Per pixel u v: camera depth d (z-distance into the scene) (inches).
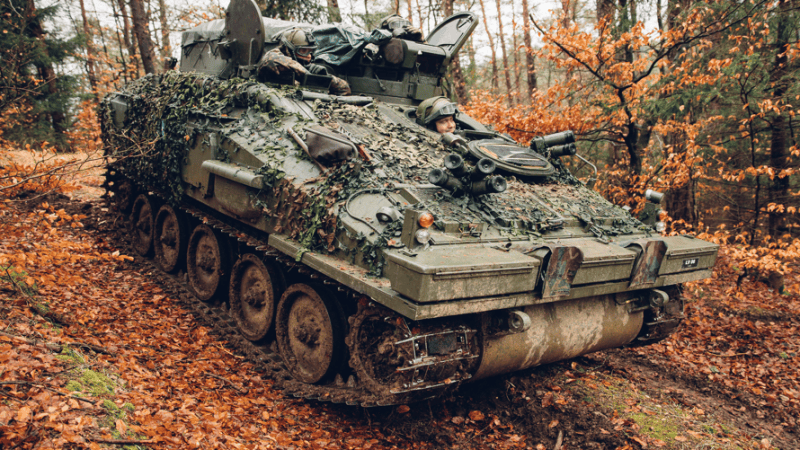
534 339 181.0
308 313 206.5
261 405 190.9
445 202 177.3
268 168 198.5
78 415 134.5
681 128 360.2
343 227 170.2
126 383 168.2
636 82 346.6
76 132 658.2
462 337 161.9
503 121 383.2
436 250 148.3
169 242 320.8
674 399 227.6
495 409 203.6
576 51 348.8
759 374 268.7
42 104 624.7
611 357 276.8
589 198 228.8
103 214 423.5
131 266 336.2
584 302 198.2
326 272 167.6
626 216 221.0
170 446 137.2
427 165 207.6
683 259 200.5
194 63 344.5
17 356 151.5
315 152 190.2
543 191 217.3
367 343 175.8
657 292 205.2
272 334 235.0
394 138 226.5
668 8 409.4
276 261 222.2
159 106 295.3
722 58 380.5
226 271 270.4
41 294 229.0
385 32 269.7
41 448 114.9
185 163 265.3
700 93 358.9
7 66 431.2
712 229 554.3
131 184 370.3
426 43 312.0
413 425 186.4
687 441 187.2
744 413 223.0
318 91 254.1
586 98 388.8
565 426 192.4
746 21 362.9
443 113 250.5
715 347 307.9
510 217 181.3
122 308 261.7
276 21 303.3
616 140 418.6
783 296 399.5
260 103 233.9
